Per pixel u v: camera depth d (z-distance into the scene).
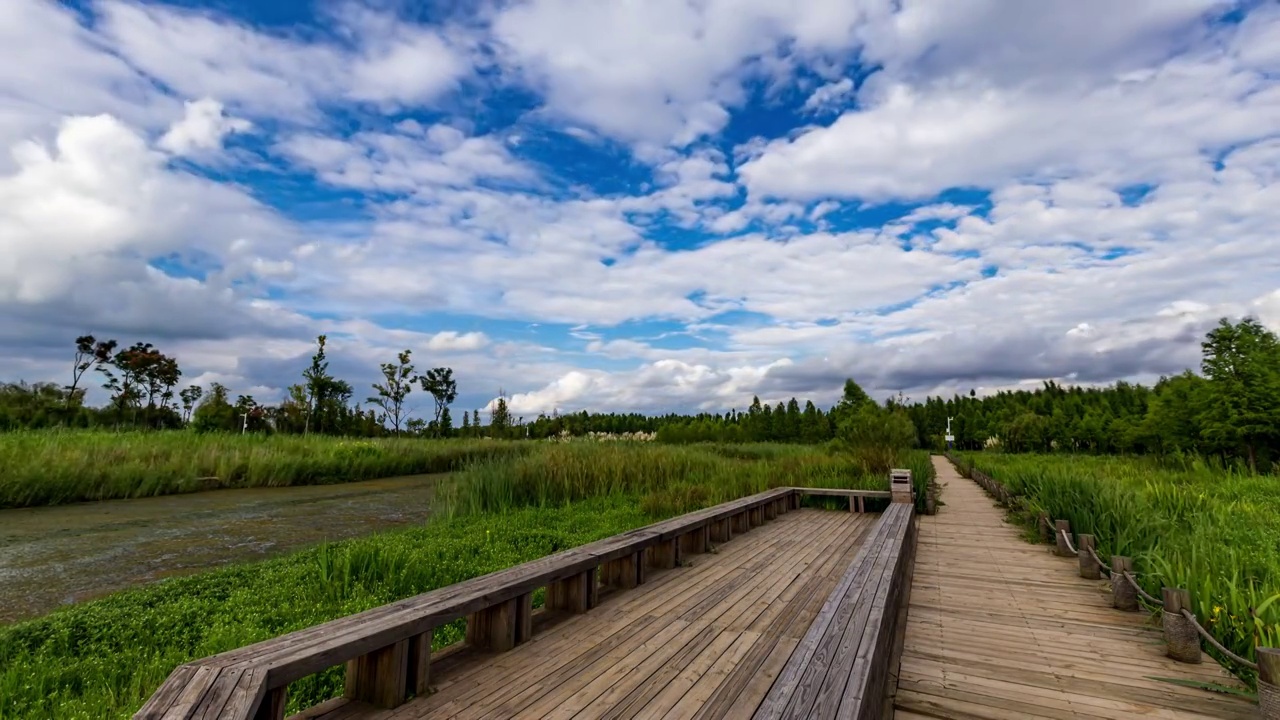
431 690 3.25
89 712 3.27
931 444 71.50
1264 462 17.36
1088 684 3.82
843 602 3.43
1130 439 31.55
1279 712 2.84
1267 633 3.79
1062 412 49.53
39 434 17.73
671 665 3.67
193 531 9.98
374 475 20.19
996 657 4.30
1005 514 11.83
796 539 8.10
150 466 14.66
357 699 3.13
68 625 4.77
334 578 6.02
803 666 2.49
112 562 7.83
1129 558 5.45
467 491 12.02
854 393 44.31
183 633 4.68
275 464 17.02
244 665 2.45
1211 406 18.69
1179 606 4.20
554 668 3.59
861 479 13.41
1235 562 5.25
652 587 5.50
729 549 7.36
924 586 6.30
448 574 6.29
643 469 14.85
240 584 6.10
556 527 9.63
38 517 11.09
